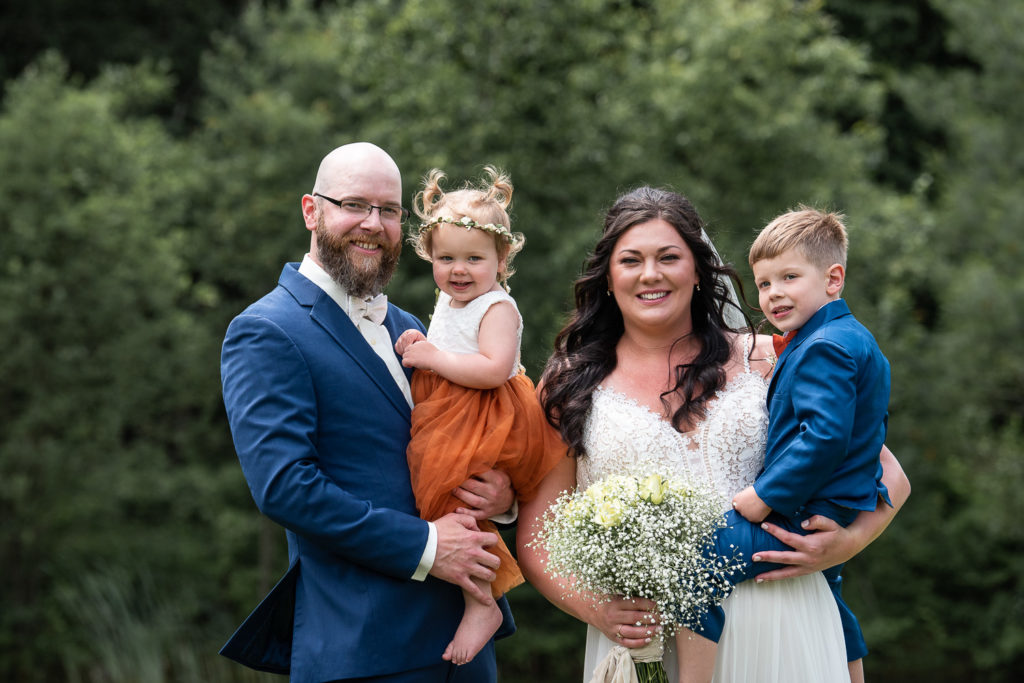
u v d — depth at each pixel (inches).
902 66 593.0
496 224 118.6
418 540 110.5
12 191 375.2
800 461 106.9
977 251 432.1
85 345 389.4
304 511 107.7
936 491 489.7
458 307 120.0
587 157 396.8
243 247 430.0
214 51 557.0
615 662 113.3
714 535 110.8
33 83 400.5
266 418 110.1
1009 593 478.9
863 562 494.6
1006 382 418.6
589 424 120.4
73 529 427.5
